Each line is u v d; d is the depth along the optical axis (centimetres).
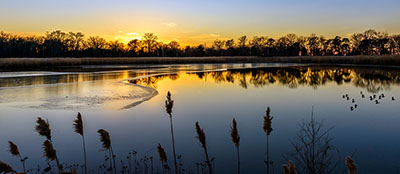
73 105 1477
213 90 2158
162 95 1870
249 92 2041
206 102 1608
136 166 668
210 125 1079
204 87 2353
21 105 1475
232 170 646
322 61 6994
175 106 1480
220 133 964
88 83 2538
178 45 11144
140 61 7231
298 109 1394
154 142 866
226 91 2100
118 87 2241
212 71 4469
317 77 3278
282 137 902
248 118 1194
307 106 1477
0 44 7881
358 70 4322
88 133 963
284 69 4859
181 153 766
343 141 870
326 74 3697
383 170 651
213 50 11488
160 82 2770
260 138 897
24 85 2373
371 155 746
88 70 4512
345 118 1192
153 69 4962
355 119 1172
